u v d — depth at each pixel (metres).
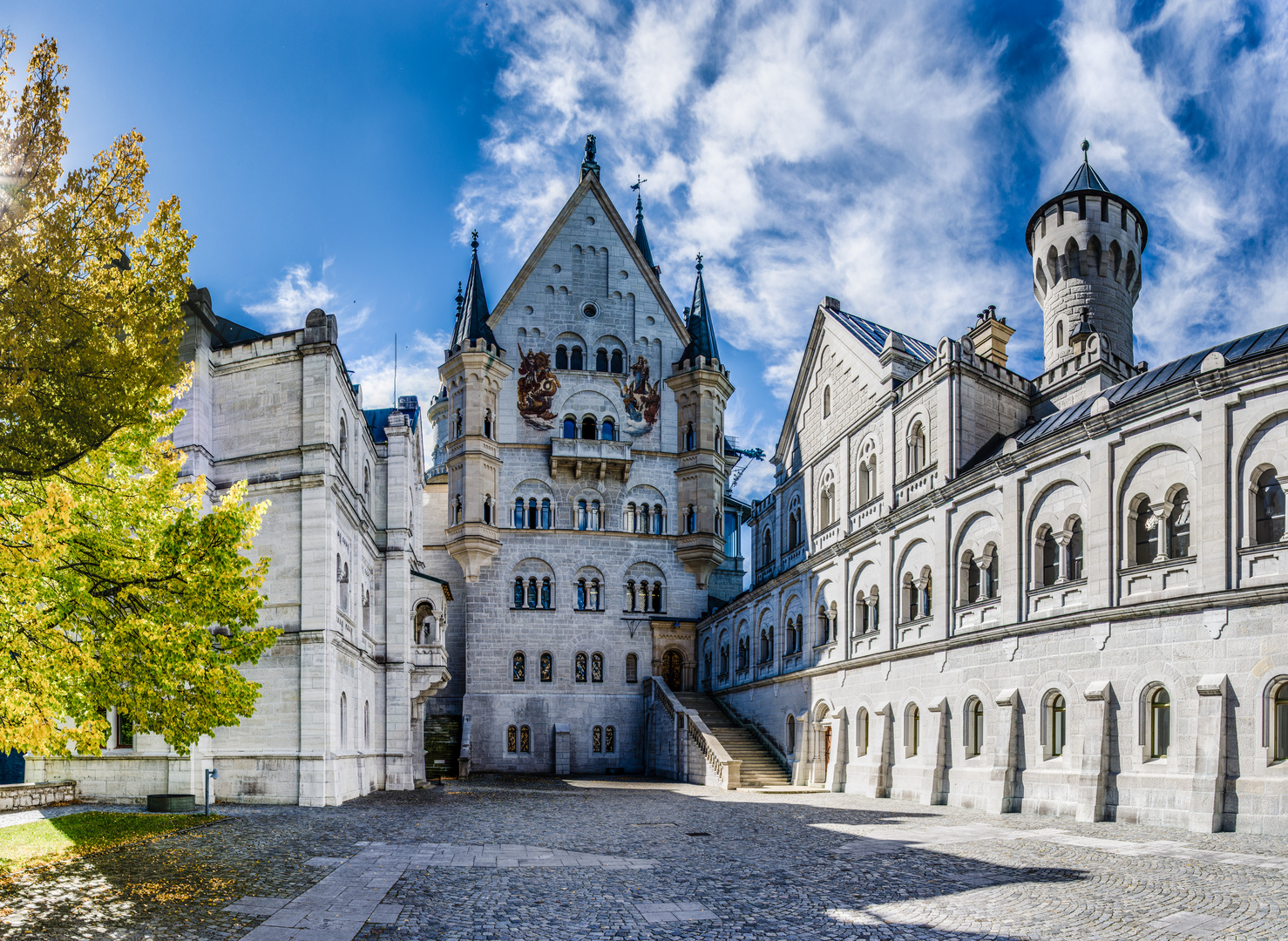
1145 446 25.88
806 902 15.23
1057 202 44.34
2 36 15.14
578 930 13.34
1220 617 22.94
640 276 67.62
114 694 18.52
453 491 61.88
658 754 55.91
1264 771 21.66
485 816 28.41
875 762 38.19
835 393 48.84
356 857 19.20
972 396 37.06
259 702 32.34
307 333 34.22
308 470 33.28
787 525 55.81
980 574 32.84
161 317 16.56
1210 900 14.59
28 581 15.97
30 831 21.97
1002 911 14.37
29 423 14.80
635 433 65.38
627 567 63.59
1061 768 27.52
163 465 21.55
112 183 16.08
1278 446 22.53
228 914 13.79
